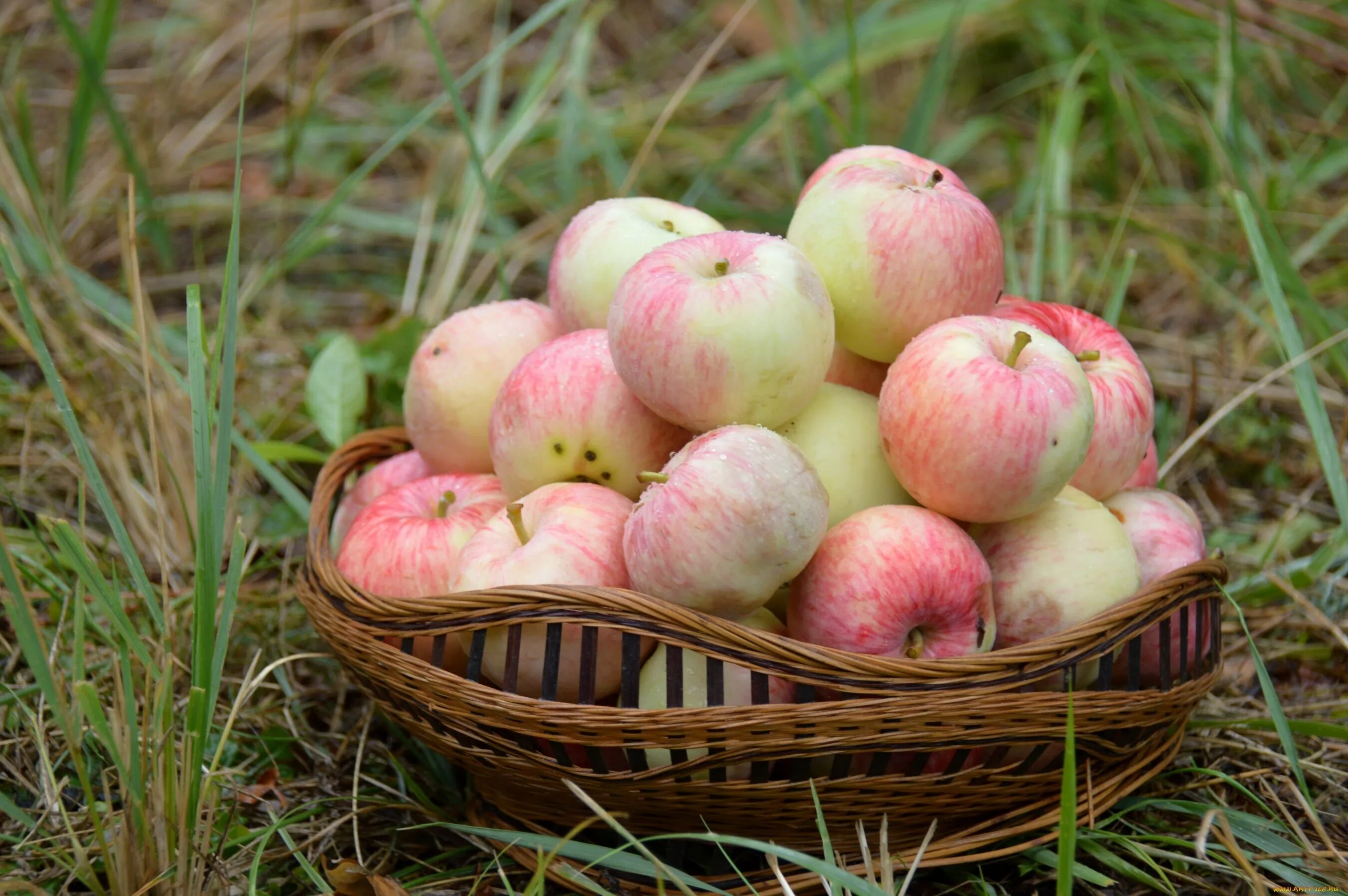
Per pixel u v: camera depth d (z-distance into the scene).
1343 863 1.06
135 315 1.17
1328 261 1.60
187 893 1.03
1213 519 1.32
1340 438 1.28
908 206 1.08
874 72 2.11
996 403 1.04
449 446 1.15
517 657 1.03
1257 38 1.61
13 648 1.17
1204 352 1.44
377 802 1.10
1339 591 1.24
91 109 1.44
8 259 1.03
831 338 1.07
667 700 1.03
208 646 1.03
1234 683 1.19
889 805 1.04
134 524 1.25
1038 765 1.06
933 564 1.04
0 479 1.28
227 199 1.72
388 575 1.09
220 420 1.03
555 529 1.06
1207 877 1.08
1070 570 1.06
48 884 1.06
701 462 1.03
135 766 1.01
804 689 1.03
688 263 1.07
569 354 1.10
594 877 1.07
